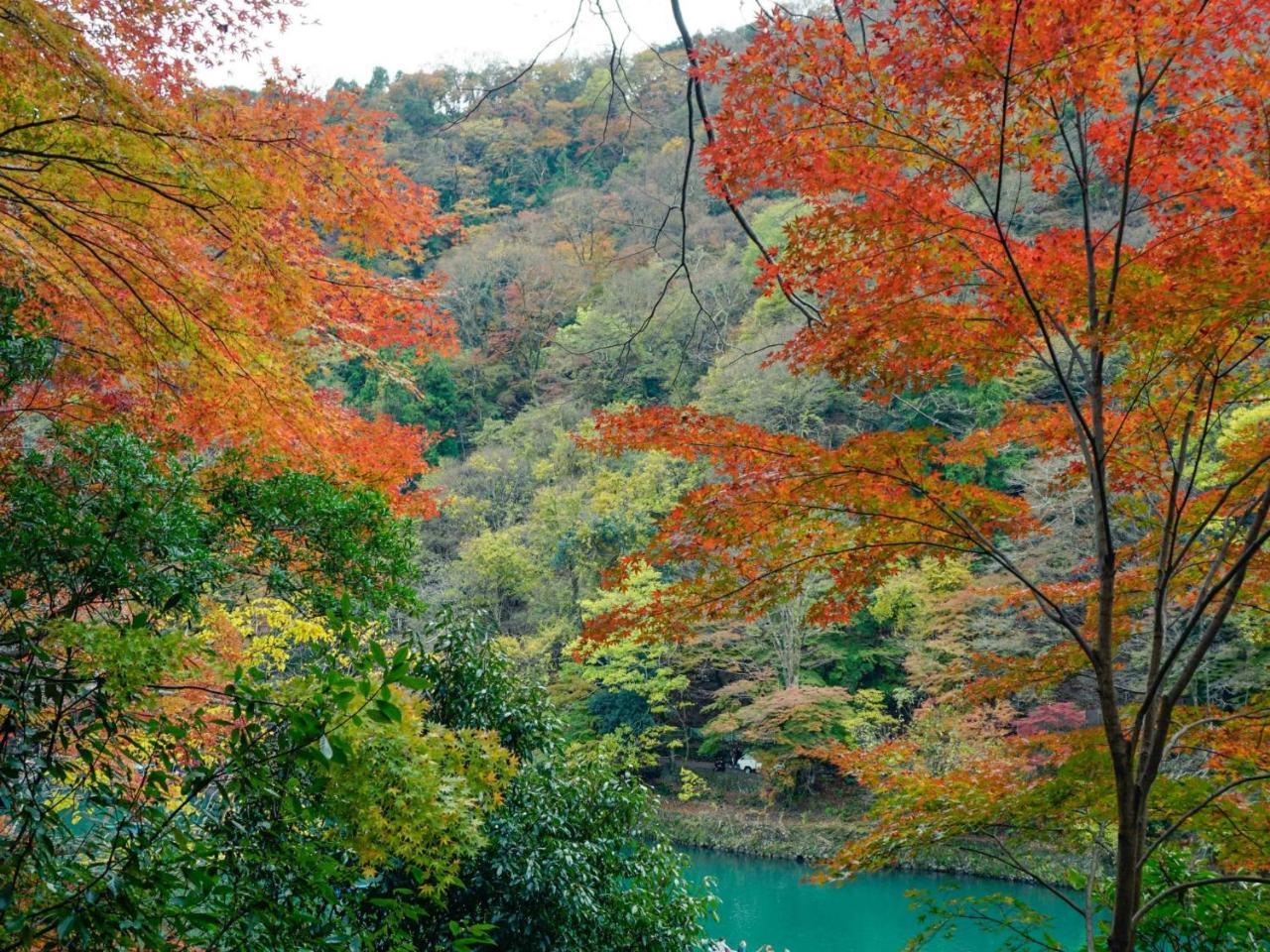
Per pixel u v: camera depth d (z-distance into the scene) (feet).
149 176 12.17
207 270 13.76
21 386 14.35
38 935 6.40
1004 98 11.24
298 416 16.20
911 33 11.67
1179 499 15.67
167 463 14.44
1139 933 14.73
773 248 13.48
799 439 13.17
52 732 7.57
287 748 7.09
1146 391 13.52
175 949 7.07
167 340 14.34
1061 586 17.31
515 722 20.54
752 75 12.04
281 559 18.39
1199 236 11.55
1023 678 16.53
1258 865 13.24
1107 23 10.79
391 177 15.69
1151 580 15.79
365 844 8.34
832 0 12.80
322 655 7.84
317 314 16.01
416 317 18.39
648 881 21.01
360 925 9.48
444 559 79.10
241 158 12.57
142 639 7.23
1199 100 11.94
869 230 12.31
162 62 13.03
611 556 69.97
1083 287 12.39
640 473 74.69
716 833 60.64
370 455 20.04
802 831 58.65
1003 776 14.25
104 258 13.25
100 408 14.73
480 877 17.48
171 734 7.75
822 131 12.19
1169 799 13.67
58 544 10.69
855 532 13.46
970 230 12.10
